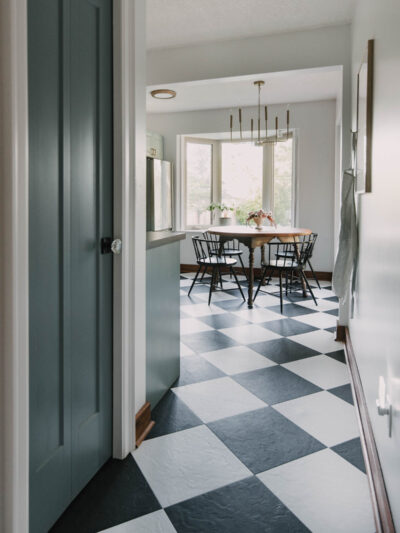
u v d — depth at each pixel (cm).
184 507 156
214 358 311
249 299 470
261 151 686
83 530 144
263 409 233
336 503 159
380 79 183
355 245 274
